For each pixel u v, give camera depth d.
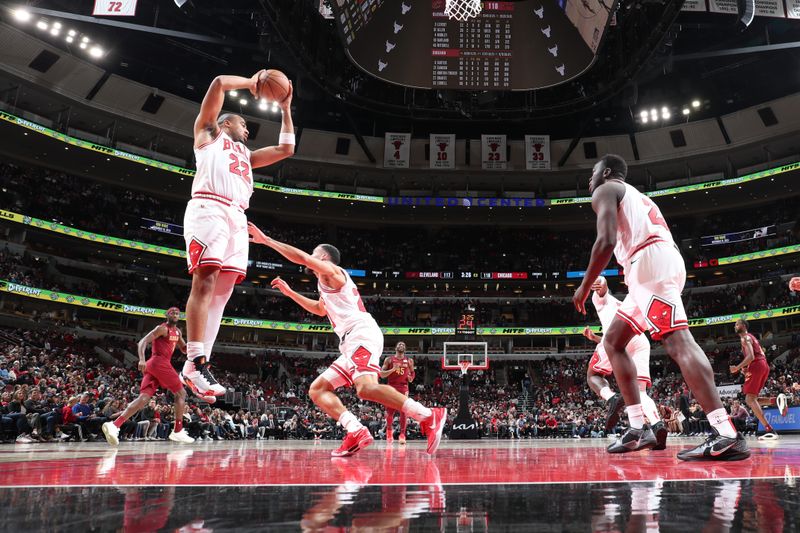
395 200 42.53
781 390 27.14
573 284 44.34
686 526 1.14
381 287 45.72
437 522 1.21
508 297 44.78
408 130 44.62
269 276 43.12
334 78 31.53
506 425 27.25
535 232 47.16
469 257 45.47
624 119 42.09
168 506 1.45
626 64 29.66
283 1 25.78
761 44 34.78
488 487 1.92
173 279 39.97
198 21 34.19
